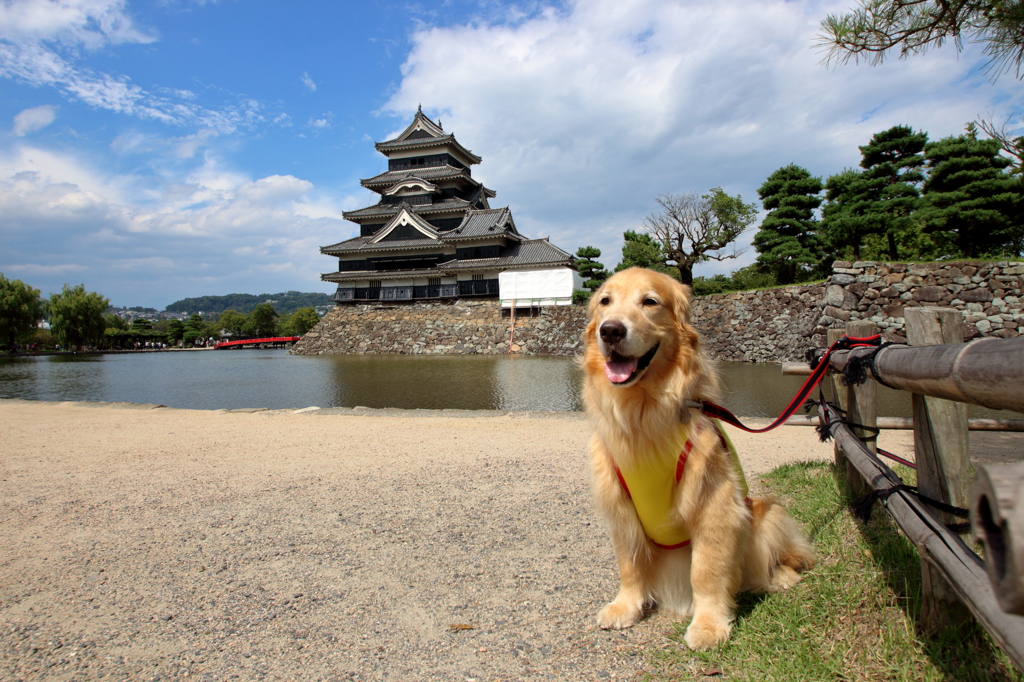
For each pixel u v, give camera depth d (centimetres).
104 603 253
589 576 265
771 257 2353
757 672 173
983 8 349
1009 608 61
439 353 3206
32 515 383
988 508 66
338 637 218
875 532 267
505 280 3228
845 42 393
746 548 224
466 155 4484
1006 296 1418
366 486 444
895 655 171
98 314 5109
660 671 181
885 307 1552
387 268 3919
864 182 2028
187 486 454
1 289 4456
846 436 300
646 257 2944
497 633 216
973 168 1716
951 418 187
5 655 212
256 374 2033
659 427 203
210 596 257
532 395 1280
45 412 963
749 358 1906
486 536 324
